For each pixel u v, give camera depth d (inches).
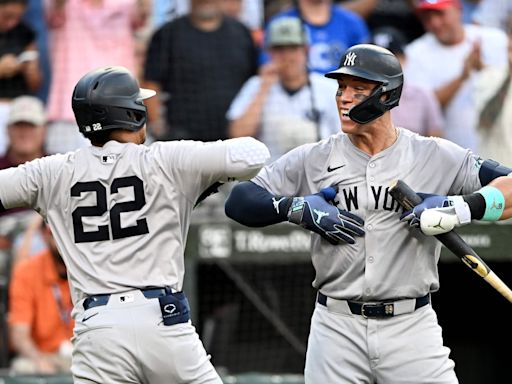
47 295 1146.7
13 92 1258.0
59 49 1261.1
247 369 1310.3
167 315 642.2
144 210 647.8
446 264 1364.4
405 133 717.9
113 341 637.3
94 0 1253.1
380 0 1317.7
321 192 703.7
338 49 1282.0
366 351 706.8
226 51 1270.9
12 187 658.2
